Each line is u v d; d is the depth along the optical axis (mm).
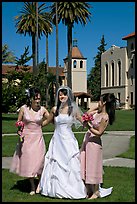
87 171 6809
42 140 7219
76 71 91125
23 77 28969
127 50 84438
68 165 6777
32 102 7129
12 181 8047
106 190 7109
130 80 83062
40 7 55094
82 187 6777
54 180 6750
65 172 6754
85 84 91938
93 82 108562
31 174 6984
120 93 86375
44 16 55531
